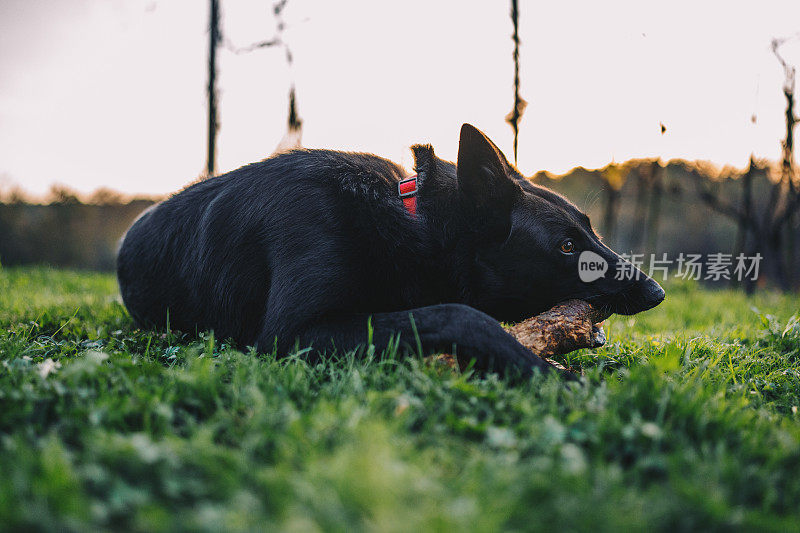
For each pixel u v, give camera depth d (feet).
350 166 11.19
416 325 9.29
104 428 6.39
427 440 6.43
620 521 4.84
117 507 4.86
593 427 6.61
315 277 10.11
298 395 7.78
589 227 11.37
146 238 13.46
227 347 10.75
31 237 96.84
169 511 5.05
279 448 6.06
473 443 6.54
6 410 6.69
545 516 5.01
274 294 10.47
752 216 34.01
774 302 24.13
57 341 12.41
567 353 10.94
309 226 10.50
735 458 6.34
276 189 11.15
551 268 10.75
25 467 5.24
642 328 16.83
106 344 11.59
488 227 10.71
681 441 6.55
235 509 4.88
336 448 5.96
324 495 4.95
